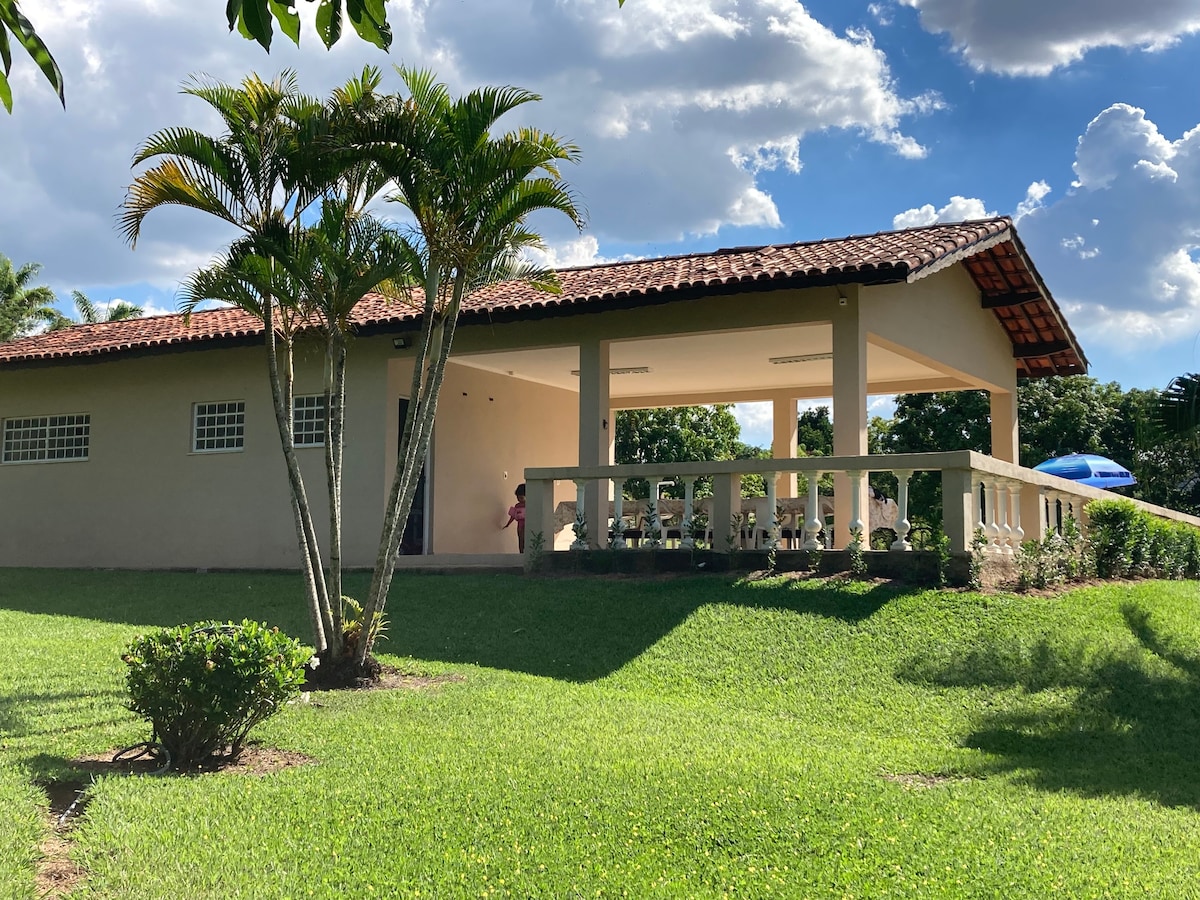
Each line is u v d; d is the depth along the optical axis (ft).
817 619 32.30
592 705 26.05
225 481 54.85
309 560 28.45
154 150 26.78
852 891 15.23
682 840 16.93
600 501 45.19
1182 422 37.45
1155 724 25.95
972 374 53.42
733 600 34.42
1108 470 62.13
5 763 19.38
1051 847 17.29
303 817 17.35
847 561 36.24
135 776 19.15
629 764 20.80
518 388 63.46
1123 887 15.72
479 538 59.26
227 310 61.98
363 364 51.83
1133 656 30.12
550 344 48.42
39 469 60.08
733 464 38.50
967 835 17.70
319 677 27.58
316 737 22.49
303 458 53.06
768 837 17.15
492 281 30.27
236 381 55.16
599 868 15.71
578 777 19.84
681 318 45.57
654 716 25.26
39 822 16.52
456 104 27.58
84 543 58.34
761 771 20.68
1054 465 64.28
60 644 32.32
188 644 20.17
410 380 53.16
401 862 15.70
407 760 20.74
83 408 59.36
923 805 19.15
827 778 20.45
